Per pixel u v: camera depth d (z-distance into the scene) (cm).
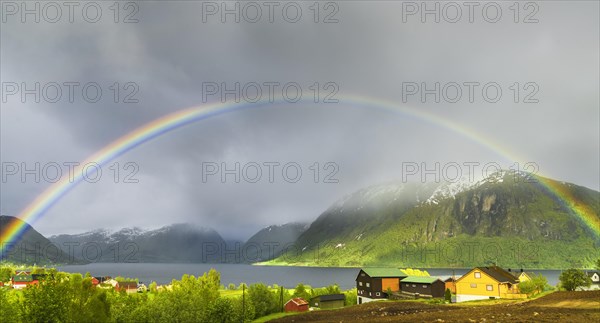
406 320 7250
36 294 5606
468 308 8944
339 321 7781
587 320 6181
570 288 11644
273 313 10194
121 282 18350
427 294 13088
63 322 5653
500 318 6775
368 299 13912
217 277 12181
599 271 15362
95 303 5966
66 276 6488
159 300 7800
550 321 6166
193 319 7769
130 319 7406
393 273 14312
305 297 12188
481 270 12250
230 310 8019
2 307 5800
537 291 11981
